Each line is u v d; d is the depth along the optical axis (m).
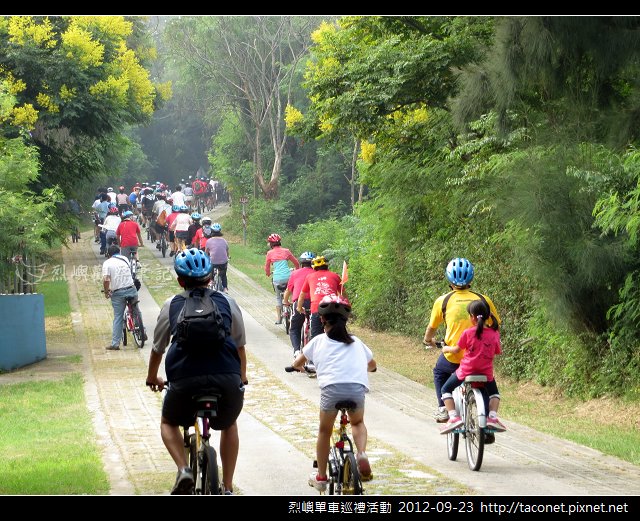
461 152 17.56
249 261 41.19
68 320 25.02
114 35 36.41
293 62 51.31
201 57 52.56
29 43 33.00
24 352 18.69
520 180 14.31
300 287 17.98
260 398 15.23
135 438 11.80
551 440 11.84
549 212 13.84
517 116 15.49
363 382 7.92
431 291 21.70
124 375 17.44
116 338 20.59
